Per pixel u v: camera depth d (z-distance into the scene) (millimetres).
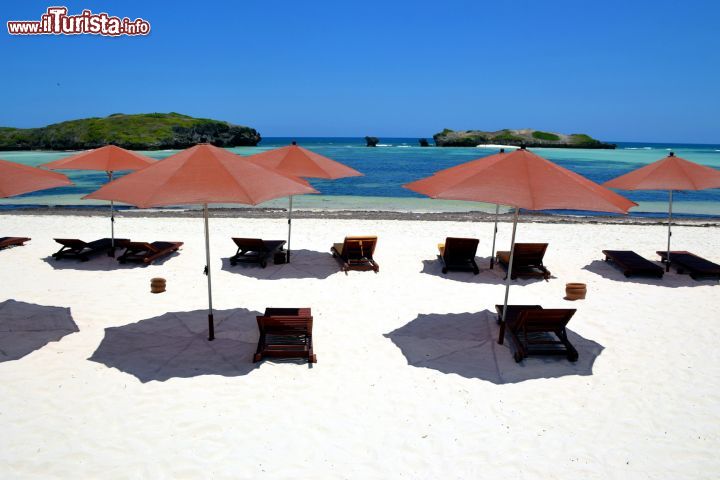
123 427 5234
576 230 16703
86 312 8383
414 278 10688
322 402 5812
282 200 25953
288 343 7219
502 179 6488
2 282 9875
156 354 6902
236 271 10930
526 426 5430
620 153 85000
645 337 7754
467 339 7633
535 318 6859
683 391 6191
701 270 10555
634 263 11039
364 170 43781
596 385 6301
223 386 6098
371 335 7695
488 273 11156
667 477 4676
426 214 20953
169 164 6578
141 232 15320
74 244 11375
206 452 4883
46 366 6488
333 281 10367
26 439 4996
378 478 4590
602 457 4945
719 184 10086
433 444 5094
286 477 4570
